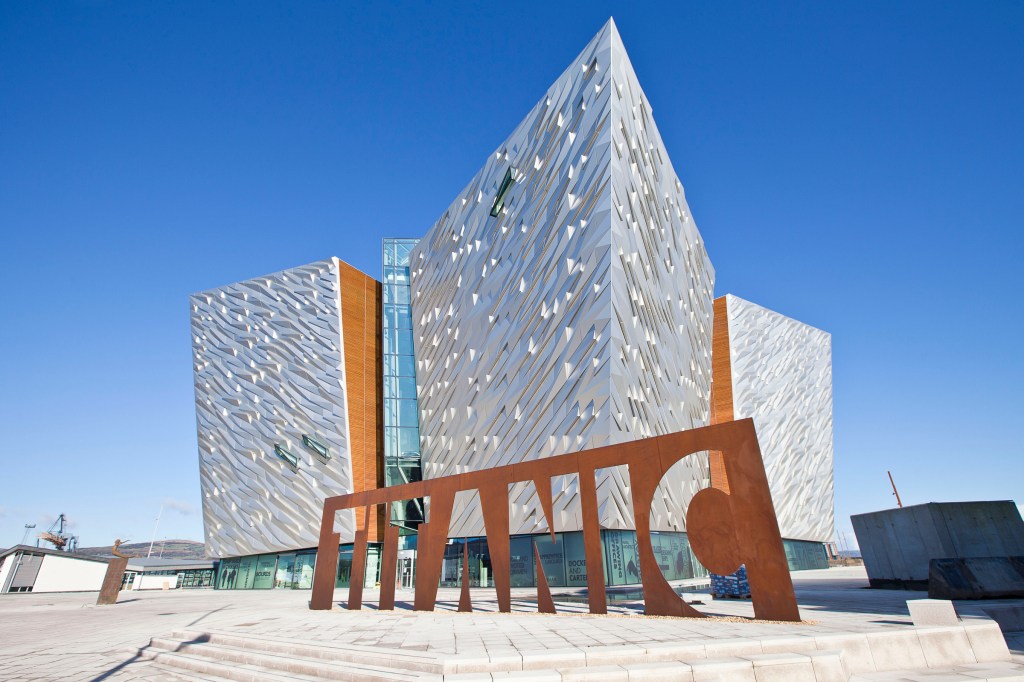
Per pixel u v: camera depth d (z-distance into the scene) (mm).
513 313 25188
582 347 20984
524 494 22625
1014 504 14633
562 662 6461
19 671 8477
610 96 21203
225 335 38594
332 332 34250
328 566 17344
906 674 6484
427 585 14469
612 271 20297
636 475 11398
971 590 11477
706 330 34656
